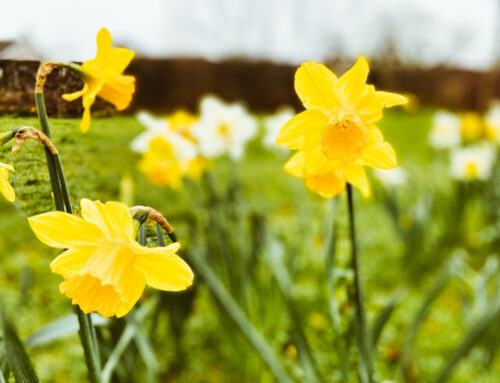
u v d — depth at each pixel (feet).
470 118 11.09
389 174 7.86
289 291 4.00
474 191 8.95
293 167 2.64
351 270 3.02
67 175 2.70
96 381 2.54
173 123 4.65
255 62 36.11
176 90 31.78
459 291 8.11
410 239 7.78
